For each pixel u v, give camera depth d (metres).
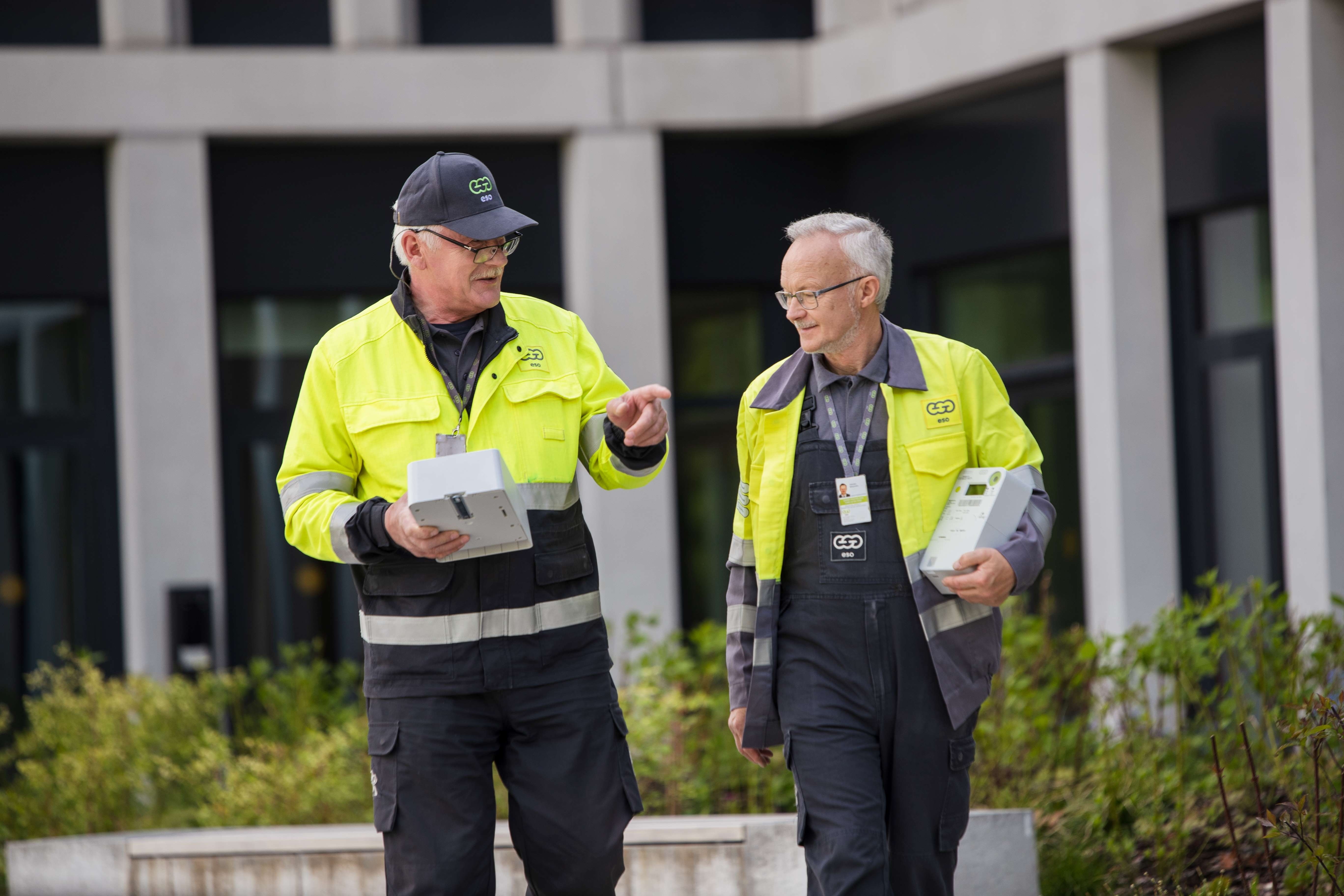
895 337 10.84
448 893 10.41
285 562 30.22
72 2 29.34
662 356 29.44
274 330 30.27
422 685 10.51
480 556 10.45
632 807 10.92
